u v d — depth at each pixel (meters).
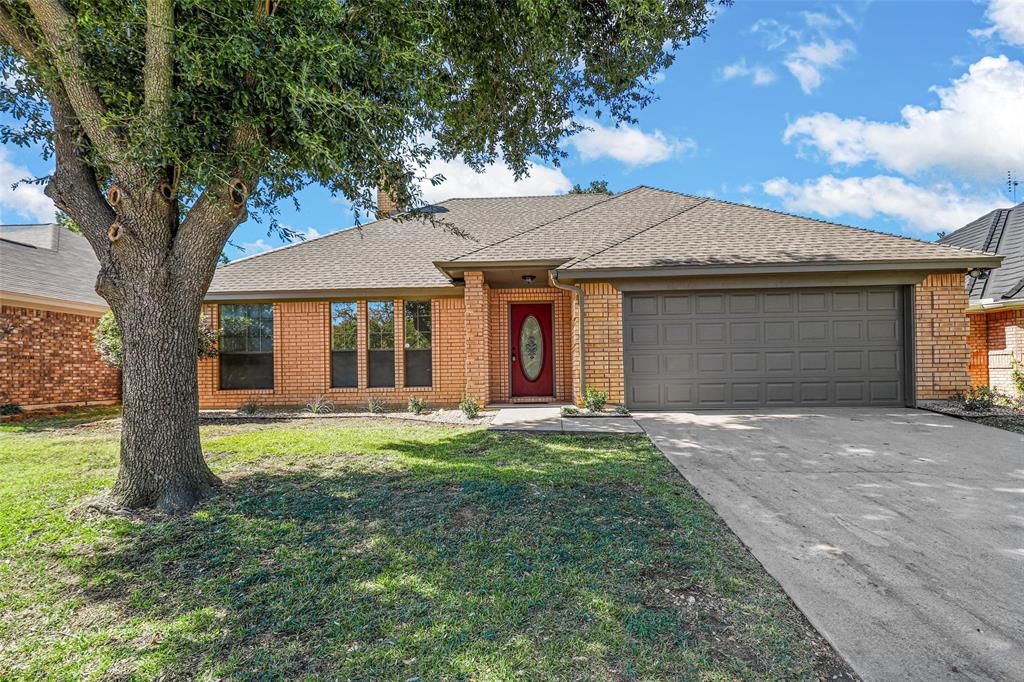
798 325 9.14
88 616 2.75
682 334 9.27
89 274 14.87
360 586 2.97
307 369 11.63
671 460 5.72
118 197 4.25
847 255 8.81
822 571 3.10
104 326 10.05
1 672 2.30
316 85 3.99
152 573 3.19
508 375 11.79
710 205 11.63
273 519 4.02
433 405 11.45
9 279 11.79
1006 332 10.55
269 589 2.97
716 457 5.85
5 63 5.16
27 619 2.73
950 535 3.64
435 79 5.35
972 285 11.50
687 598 2.80
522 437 7.14
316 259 12.60
